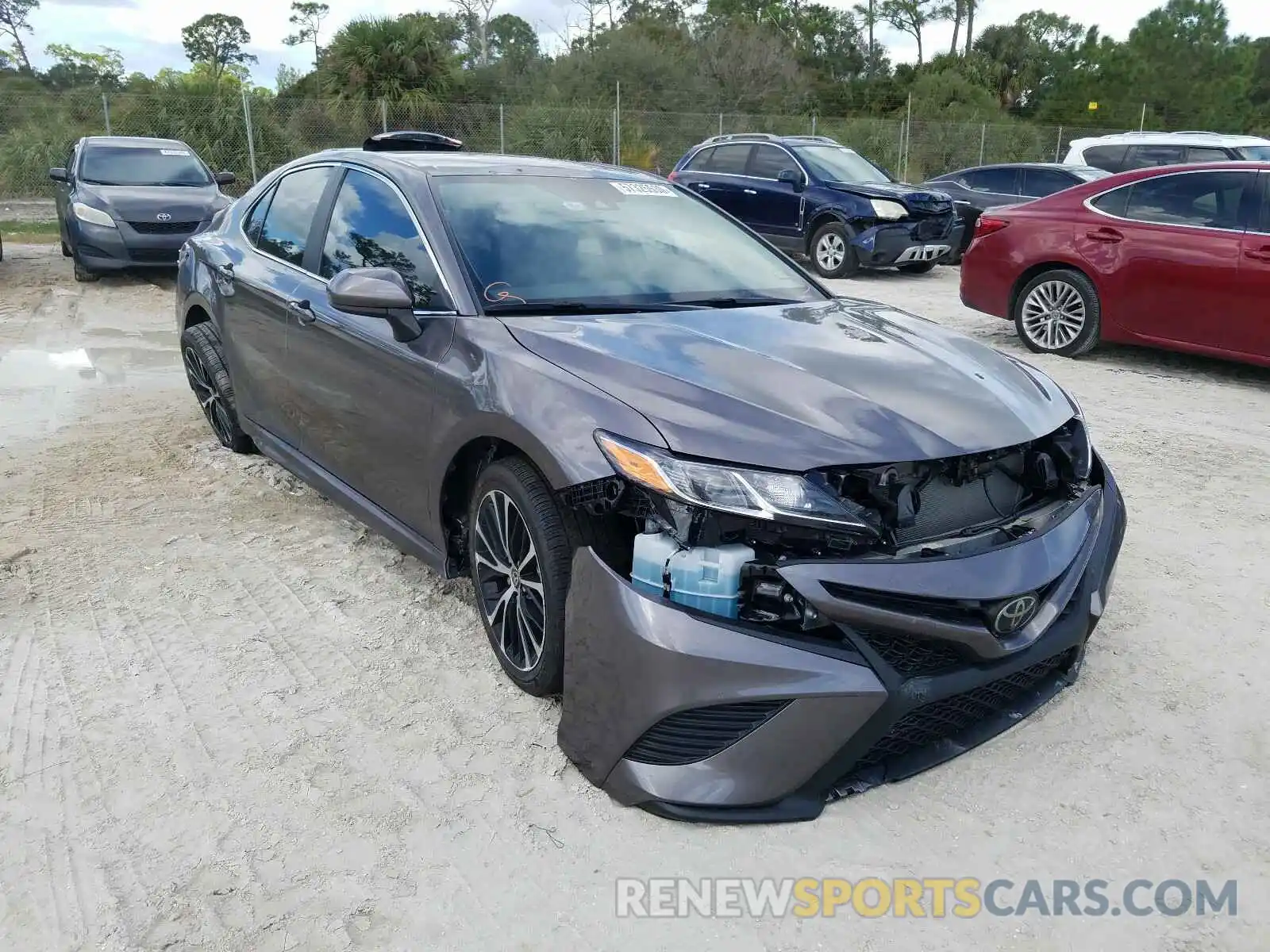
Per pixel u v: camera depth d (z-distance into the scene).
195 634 3.43
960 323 9.55
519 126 24.02
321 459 4.05
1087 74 47.09
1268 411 6.43
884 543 2.45
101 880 2.32
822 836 2.49
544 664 2.86
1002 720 2.71
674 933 2.19
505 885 2.32
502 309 3.18
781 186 13.30
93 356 7.66
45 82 45.09
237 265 4.57
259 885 2.31
